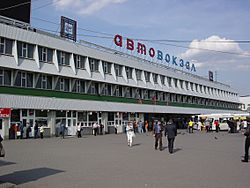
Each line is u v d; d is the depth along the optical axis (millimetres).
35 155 16891
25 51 35844
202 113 78062
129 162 14539
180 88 69875
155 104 60344
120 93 52125
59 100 39438
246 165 13898
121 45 54562
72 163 13945
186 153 18859
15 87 34344
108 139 32594
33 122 36281
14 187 8875
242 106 114312
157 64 64688
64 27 42906
